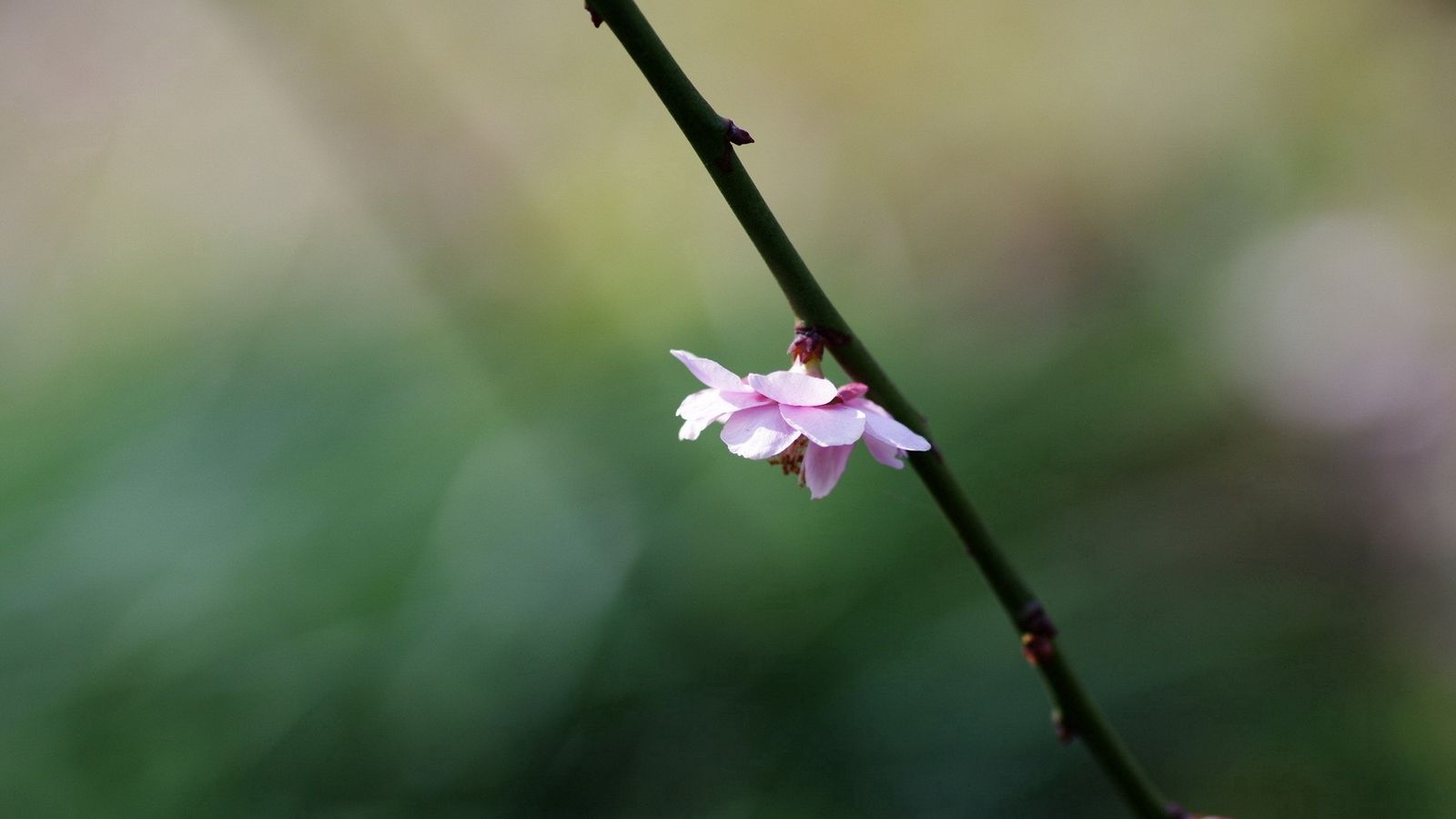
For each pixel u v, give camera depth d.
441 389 0.93
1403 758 0.65
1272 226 1.04
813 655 0.72
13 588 0.82
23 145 1.33
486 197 0.93
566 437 0.84
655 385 0.89
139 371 1.06
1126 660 0.69
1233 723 0.67
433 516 0.82
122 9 1.30
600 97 1.28
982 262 1.12
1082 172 1.18
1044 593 0.73
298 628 0.77
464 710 0.72
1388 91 1.14
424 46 1.18
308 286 1.11
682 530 0.78
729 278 1.08
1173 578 0.74
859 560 0.76
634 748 0.70
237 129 1.29
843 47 1.41
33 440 1.00
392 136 0.85
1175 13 1.32
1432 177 1.03
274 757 0.71
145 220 1.28
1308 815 0.63
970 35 1.40
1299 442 0.85
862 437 0.43
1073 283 1.06
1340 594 0.75
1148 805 0.44
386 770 0.70
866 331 0.97
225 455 0.92
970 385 0.89
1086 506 0.79
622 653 0.73
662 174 1.26
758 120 1.42
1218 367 0.91
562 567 0.77
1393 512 0.81
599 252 1.12
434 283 0.90
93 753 0.72
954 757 0.66
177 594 0.80
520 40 1.24
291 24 0.79
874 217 1.23
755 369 0.90
